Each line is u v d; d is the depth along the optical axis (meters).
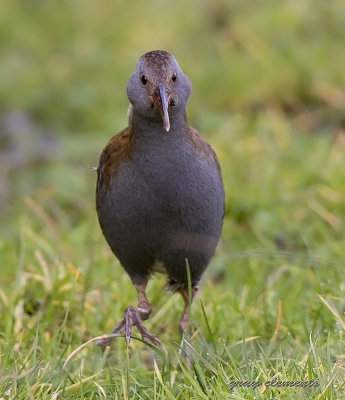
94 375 8.16
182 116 8.57
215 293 10.12
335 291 9.43
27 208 13.34
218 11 17.80
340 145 13.38
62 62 17.95
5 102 17.33
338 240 11.14
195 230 8.77
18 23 19.42
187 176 8.56
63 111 16.75
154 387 7.74
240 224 12.26
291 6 17.05
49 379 8.00
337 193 12.05
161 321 9.79
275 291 9.95
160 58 8.56
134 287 10.23
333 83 15.54
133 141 8.59
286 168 13.12
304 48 16.09
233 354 8.64
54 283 9.88
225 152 13.59
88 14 19.39
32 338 9.18
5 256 11.08
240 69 16.12
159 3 19.08
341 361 7.99
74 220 13.34
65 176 14.39
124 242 8.88
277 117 14.95
